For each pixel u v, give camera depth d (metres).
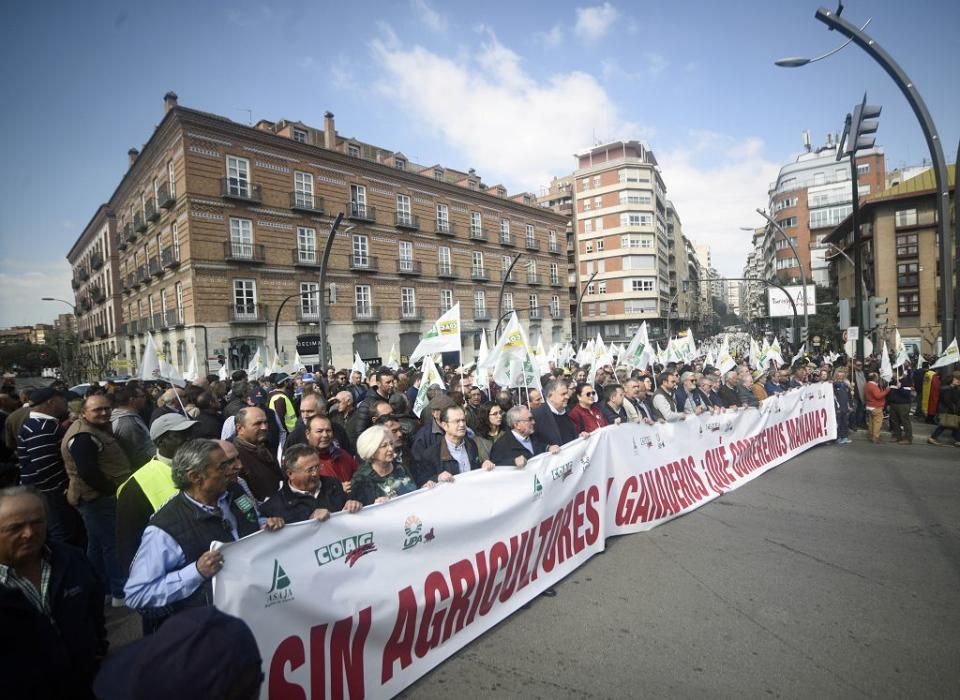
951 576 4.33
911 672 3.12
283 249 30.08
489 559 3.72
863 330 12.17
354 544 2.96
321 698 2.71
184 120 26.39
